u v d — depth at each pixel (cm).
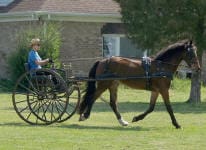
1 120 1950
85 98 1870
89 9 3356
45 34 3050
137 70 1856
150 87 1858
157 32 2506
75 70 3328
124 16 2586
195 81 2653
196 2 2452
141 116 1877
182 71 3381
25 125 1823
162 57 1861
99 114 2188
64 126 1809
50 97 1884
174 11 2489
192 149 1438
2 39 3369
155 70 1847
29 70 1919
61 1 3303
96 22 3394
